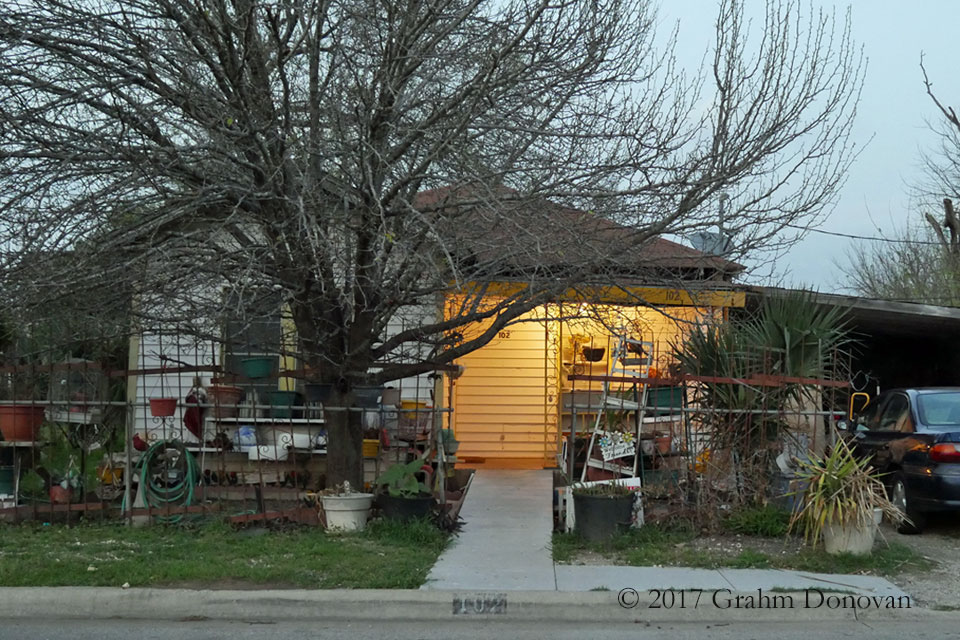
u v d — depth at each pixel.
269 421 11.48
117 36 8.95
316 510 9.79
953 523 10.94
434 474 11.16
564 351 13.64
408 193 9.45
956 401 10.66
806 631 7.14
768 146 9.20
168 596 7.54
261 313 9.36
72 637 6.89
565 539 9.38
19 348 11.05
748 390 9.94
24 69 8.80
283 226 8.41
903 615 7.45
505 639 6.89
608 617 7.49
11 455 10.83
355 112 9.04
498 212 8.12
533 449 13.57
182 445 10.32
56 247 8.29
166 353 12.72
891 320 14.54
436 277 8.38
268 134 8.90
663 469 10.59
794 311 10.30
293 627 7.22
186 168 8.74
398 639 6.88
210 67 8.86
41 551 8.73
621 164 8.96
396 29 9.34
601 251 8.93
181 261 8.55
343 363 9.77
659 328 13.26
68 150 8.52
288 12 9.17
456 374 10.36
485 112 9.36
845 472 8.74
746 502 9.84
